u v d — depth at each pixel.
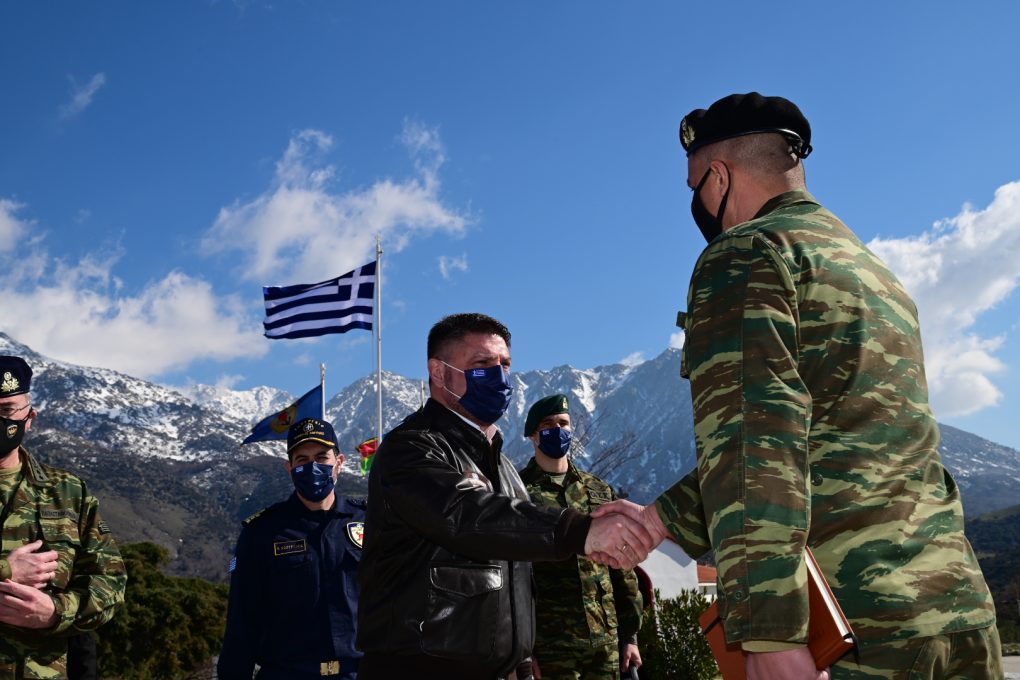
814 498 1.79
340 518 5.30
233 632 5.00
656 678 10.10
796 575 1.65
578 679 5.29
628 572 5.74
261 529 5.18
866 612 1.71
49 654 3.99
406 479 2.91
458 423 3.31
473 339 3.36
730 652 1.94
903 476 1.81
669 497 2.24
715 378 1.84
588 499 5.88
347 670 4.93
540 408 5.91
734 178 2.22
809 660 1.65
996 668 1.82
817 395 1.84
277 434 14.48
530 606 3.26
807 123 2.25
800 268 1.90
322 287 16.34
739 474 1.73
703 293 1.94
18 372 4.14
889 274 2.05
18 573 3.89
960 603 1.75
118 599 4.27
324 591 5.04
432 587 2.95
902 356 1.92
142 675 39.62
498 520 2.65
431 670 2.93
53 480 4.36
